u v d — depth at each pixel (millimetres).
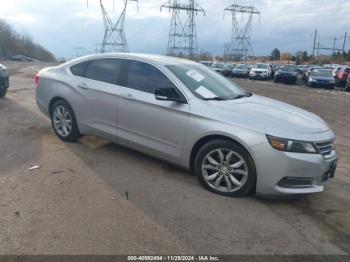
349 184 5230
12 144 6258
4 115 8656
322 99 18172
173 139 4930
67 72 6371
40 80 6793
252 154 4273
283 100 16844
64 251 3258
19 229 3568
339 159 6512
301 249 3488
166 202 4301
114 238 3494
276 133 4215
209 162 4633
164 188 4699
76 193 4422
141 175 5094
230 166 4492
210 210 4156
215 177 4605
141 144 5324
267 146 4207
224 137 4508
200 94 4945
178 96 4895
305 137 4254
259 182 4305
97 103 5789
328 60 93750
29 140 6527
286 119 4570
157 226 3748
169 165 5512
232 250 3408
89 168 5266
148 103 5125
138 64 5500
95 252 3268
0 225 3625
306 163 4199
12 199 4184
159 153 5145
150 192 4555
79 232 3566
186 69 5434
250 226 3850
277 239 3633
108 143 6461
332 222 4047
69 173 5039
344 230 3885
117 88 5566
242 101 5109
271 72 38688
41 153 5824
